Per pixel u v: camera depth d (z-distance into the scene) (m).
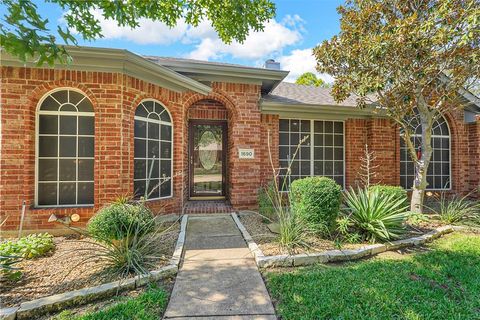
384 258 4.34
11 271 3.28
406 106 6.76
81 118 5.52
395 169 8.98
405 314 2.72
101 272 3.47
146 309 2.80
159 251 4.25
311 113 8.45
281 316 2.73
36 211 5.15
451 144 9.64
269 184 7.37
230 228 5.79
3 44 2.90
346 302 2.93
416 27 5.13
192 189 8.38
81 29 3.99
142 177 6.18
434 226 5.96
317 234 4.94
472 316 2.71
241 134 7.52
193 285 3.37
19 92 5.09
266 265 3.91
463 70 5.98
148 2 4.83
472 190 9.30
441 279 3.50
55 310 2.76
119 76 5.49
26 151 5.11
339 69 6.79
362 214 5.05
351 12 6.37
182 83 6.47
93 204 5.55
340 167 8.99
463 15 5.03
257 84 7.68
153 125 6.47
